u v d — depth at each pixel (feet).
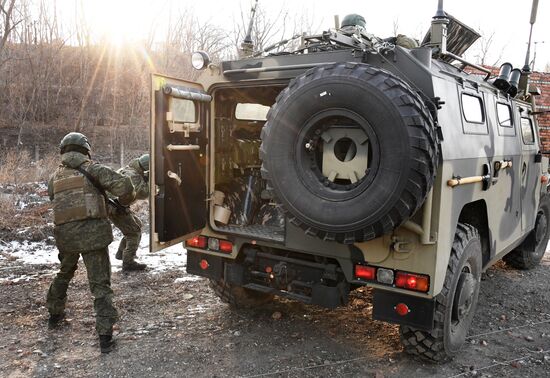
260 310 15.16
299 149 10.07
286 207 10.20
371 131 9.27
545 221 20.93
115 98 58.44
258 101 14.46
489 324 14.58
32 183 31.94
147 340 12.98
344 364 11.89
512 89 15.96
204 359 12.01
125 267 18.54
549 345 13.20
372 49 10.83
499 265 20.98
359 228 9.48
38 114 59.72
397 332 13.75
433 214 10.15
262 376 11.25
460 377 11.35
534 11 18.24
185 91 11.89
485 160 12.74
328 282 11.78
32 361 11.74
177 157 11.93
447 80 11.03
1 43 55.11
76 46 67.51
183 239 12.36
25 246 21.49
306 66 11.37
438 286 10.38
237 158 14.38
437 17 12.28
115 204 16.42
